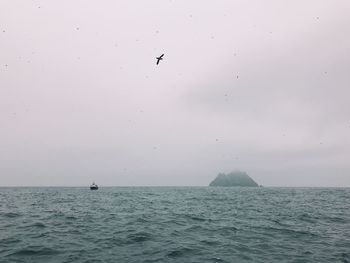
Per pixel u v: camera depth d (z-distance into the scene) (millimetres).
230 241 15250
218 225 20297
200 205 36750
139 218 23266
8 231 17656
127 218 23391
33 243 14453
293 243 14844
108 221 21812
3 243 14430
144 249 13438
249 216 25219
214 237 16250
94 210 29766
